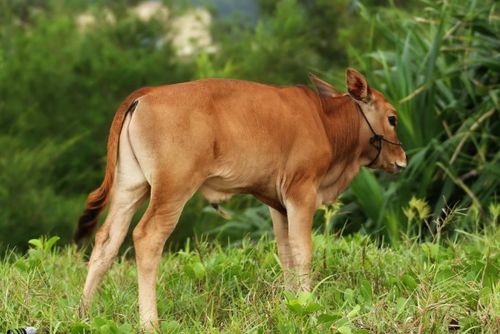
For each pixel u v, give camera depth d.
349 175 22.03
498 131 29.91
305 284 19.61
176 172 18.47
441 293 18.31
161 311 19.12
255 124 19.45
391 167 22.23
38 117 49.09
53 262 22.03
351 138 21.66
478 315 17.38
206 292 19.45
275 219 20.97
